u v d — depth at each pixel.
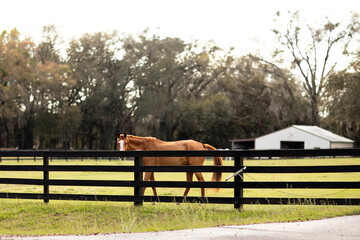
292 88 73.19
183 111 74.06
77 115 73.12
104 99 78.50
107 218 10.26
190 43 81.31
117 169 11.27
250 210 10.54
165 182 10.95
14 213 10.80
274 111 69.56
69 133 75.75
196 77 79.62
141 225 9.43
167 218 9.99
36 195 11.81
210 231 8.15
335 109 53.50
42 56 78.00
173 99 78.56
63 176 25.61
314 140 56.97
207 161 46.88
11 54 66.56
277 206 11.26
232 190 16.75
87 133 83.56
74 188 17.92
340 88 52.53
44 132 73.31
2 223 10.11
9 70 66.81
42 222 10.12
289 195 14.58
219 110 73.31
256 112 72.31
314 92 71.12
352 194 14.41
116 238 7.82
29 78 67.88
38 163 42.53
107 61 81.38
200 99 79.31
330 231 7.74
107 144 79.06
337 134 67.12
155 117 75.19
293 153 10.09
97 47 80.12
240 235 7.70
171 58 76.06
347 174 25.70
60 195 11.66
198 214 10.20
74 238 8.02
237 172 10.31
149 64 81.06
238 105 72.94
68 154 11.70
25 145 73.62
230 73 75.75
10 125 74.44
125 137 12.67
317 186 10.03
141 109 73.19
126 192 16.06
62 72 72.50
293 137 58.78
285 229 8.08
